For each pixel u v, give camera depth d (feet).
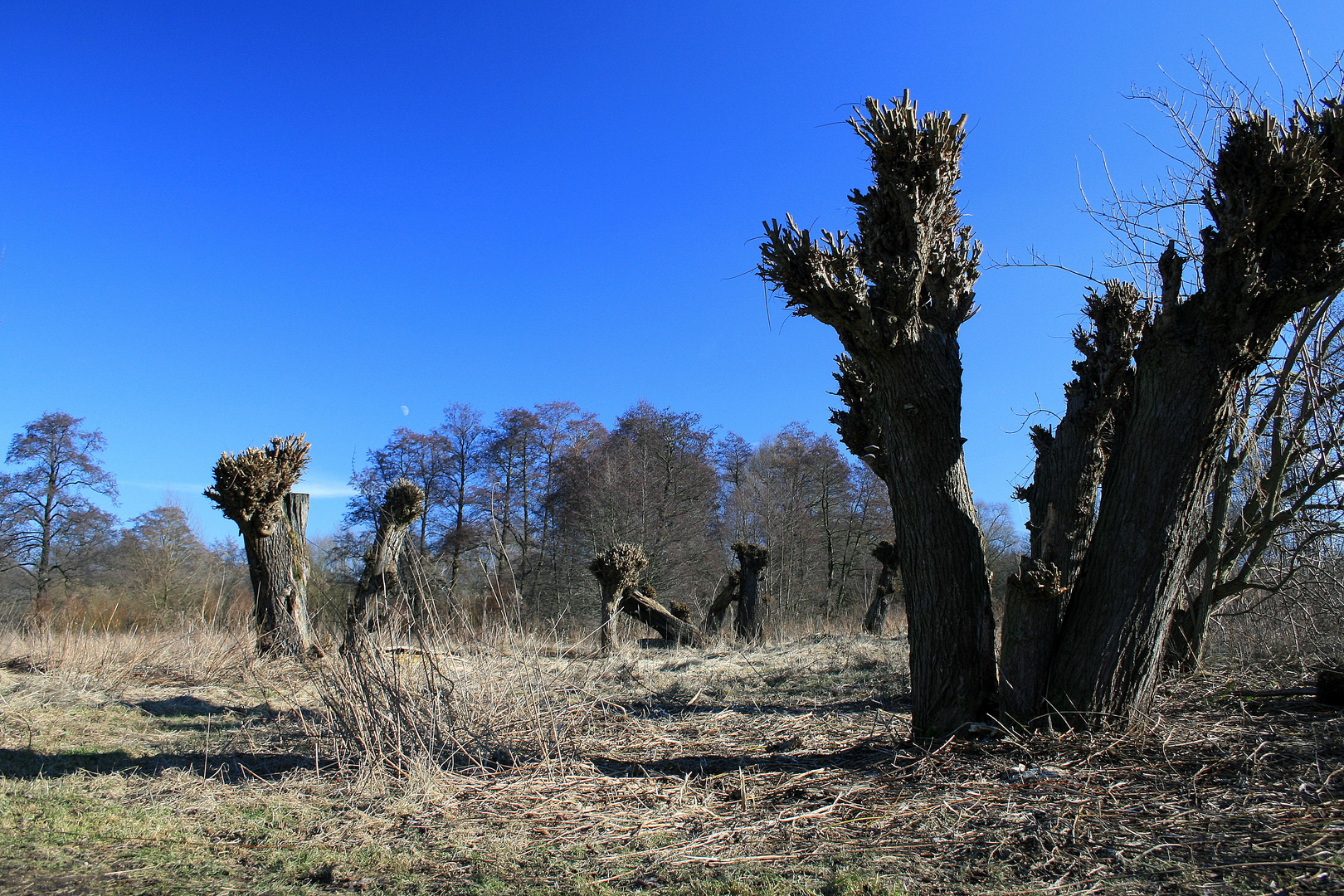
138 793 13.84
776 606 66.28
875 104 14.99
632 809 12.35
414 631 17.62
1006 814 11.00
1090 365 17.62
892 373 15.29
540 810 12.45
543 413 85.81
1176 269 14.24
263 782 14.64
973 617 15.28
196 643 33.12
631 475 90.17
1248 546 21.61
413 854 10.62
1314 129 14.57
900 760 14.26
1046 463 17.65
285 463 35.94
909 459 15.42
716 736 18.24
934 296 16.11
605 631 39.27
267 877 9.83
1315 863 8.71
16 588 87.25
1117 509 14.64
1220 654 24.93
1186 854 9.28
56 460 91.09
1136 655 14.43
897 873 9.26
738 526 106.42
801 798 12.45
